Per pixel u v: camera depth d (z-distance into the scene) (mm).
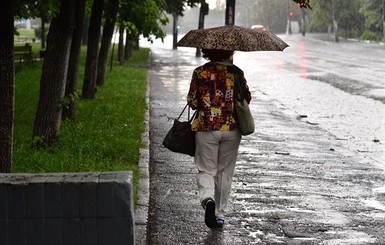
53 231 9320
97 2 35781
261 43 12953
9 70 14031
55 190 9258
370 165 21391
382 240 13414
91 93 36219
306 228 14133
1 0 13750
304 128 29859
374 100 41625
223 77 13094
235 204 15953
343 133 28703
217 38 12898
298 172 20000
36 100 35469
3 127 14047
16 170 17750
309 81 56281
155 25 49250
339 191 17609
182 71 65812
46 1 34781
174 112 33781
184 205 15820
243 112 13180
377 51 108438
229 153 13477
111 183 9250
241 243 13070
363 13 155000
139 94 39781
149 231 13773
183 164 20688
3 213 9281
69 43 21844
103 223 9305
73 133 24281
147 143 23250
